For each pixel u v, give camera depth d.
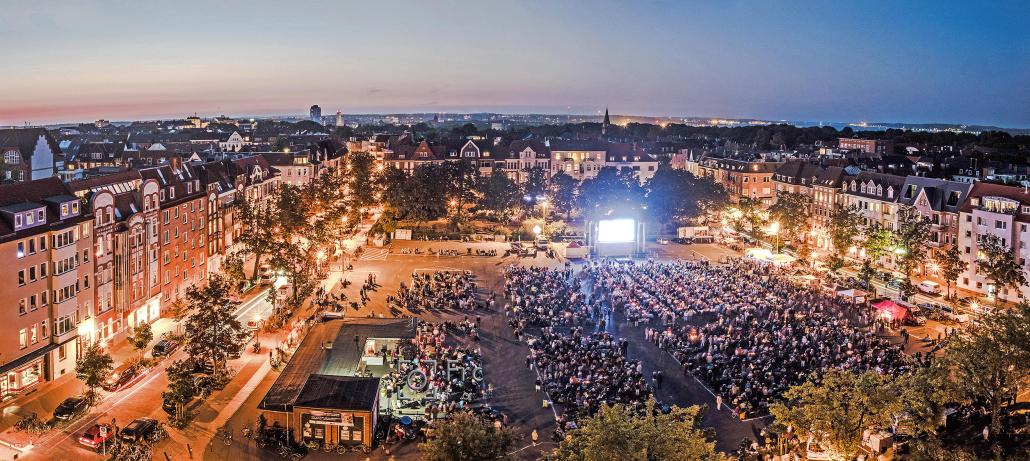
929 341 106.38
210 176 139.50
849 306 123.19
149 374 89.44
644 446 53.25
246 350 99.19
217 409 80.50
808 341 100.62
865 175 180.25
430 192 196.00
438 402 81.25
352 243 180.62
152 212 110.06
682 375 92.69
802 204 182.62
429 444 60.16
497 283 140.25
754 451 71.88
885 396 63.09
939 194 151.62
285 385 78.31
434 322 113.06
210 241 136.00
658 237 195.62
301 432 73.38
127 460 66.81
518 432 76.44
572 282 140.00
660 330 110.25
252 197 165.12
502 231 197.38
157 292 112.81
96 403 78.81
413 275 145.25
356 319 104.06
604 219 169.38
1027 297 127.56
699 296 124.25
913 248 142.25
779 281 138.38
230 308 91.06
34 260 83.50
